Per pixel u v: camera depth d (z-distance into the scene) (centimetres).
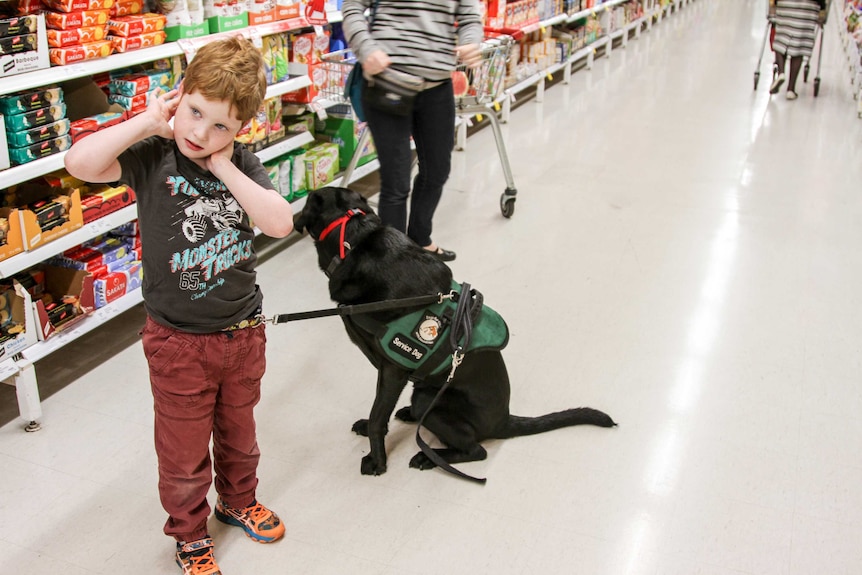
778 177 509
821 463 239
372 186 466
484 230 417
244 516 204
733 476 233
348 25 295
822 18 703
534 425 247
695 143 583
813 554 204
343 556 201
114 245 283
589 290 351
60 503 217
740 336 313
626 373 286
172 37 296
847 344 308
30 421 246
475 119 631
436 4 301
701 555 204
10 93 234
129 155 156
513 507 219
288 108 389
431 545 205
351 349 299
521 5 624
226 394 184
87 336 304
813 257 388
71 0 243
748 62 915
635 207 453
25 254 235
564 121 644
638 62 912
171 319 167
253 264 178
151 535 207
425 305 213
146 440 245
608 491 226
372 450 229
